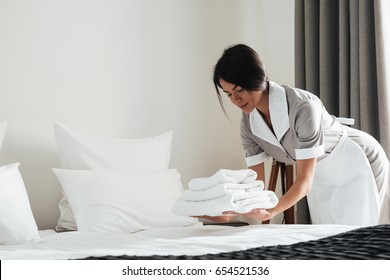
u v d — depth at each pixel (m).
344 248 1.61
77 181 2.77
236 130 3.67
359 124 3.13
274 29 3.75
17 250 1.97
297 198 2.28
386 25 3.06
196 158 3.52
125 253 1.76
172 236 2.20
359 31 3.12
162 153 3.17
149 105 3.39
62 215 2.90
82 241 2.12
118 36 3.31
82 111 3.18
